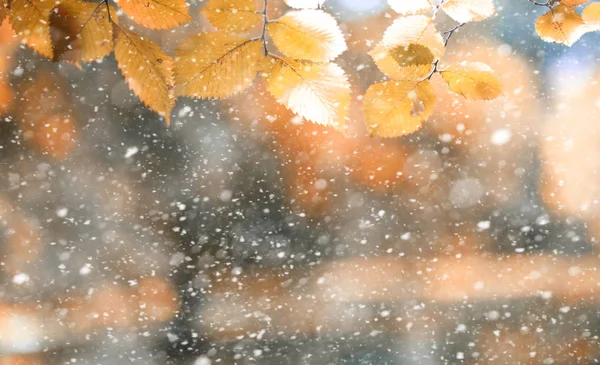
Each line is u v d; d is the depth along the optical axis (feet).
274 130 63.21
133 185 58.70
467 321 38.70
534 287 47.78
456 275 51.80
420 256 57.57
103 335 36.50
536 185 71.67
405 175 67.31
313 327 38.09
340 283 49.52
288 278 51.19
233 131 61.05
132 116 56.80
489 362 30.94
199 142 61.62
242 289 47.80
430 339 34.96
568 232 65.57
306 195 64.90
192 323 39.24
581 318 38.65
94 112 54.95
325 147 63.41
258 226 61.16
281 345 34.65
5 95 50.83
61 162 54.95
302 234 61.41
